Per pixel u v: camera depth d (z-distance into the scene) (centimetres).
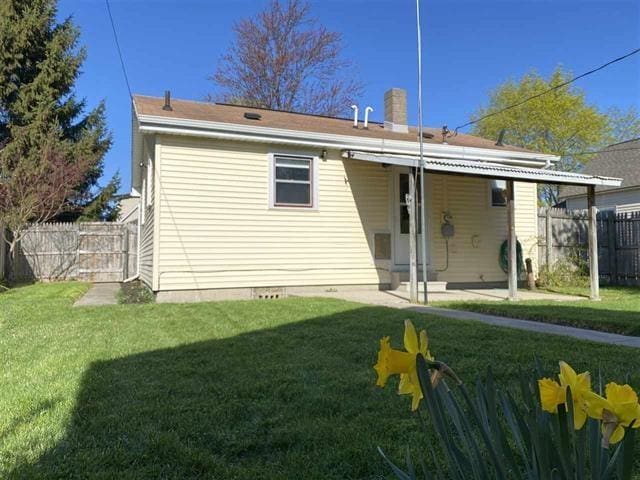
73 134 2256
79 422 295
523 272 1285
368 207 1131
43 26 2184
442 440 135
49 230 1585
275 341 521
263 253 1023
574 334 565
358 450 255
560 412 123
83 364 432
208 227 976
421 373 132
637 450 237
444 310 781
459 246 1228
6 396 345
